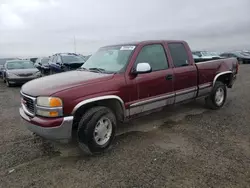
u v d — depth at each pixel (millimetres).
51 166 3092
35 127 3168
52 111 3012
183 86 4719
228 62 5961
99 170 2965
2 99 8109
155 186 2594
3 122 5141
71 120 3092
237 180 2684
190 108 5891
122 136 4102
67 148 3654
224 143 3719
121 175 2836
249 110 5656
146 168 2982
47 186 2643
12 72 11570
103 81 3467
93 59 4664
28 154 3457
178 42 4836
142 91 3949
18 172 2949
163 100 4352
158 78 4191
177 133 4195
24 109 3488
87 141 3256
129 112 3822
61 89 3111
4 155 3428
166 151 3457
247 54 31938
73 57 12078
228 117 5105
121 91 3639
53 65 12609
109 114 3496
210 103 5598
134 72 3809
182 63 4773
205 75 5215
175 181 2682
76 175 2857
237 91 8375
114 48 4480
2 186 2652
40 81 3678
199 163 3080
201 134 4121
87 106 3424
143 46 4152
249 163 3070
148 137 4035
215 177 2748
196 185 2598
